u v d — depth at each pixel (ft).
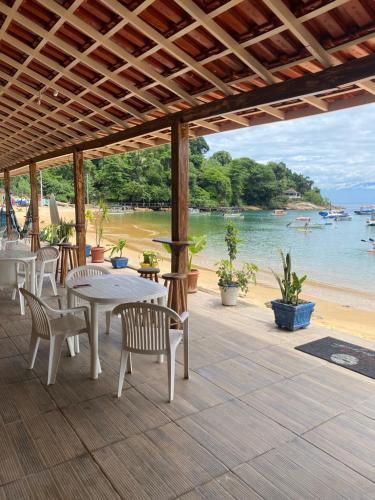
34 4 8.86
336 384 8.68
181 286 11.71
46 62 11.12
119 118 14.69
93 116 15.58
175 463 5.91
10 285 13.19
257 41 7.82
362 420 7.22
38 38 10.31
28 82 13.78
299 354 10.44
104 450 6.20
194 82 10.68
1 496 5.20
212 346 10.95
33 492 5.29
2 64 12.67
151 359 9.93
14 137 22.20
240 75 9.49
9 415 7.21
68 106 14.70
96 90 12.21
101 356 10.09
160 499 5.18
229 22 7.68
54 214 24.58
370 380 8.91
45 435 6.59
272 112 10.73
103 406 7.57
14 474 5.63
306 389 8.41
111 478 5.57
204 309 14.90
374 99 9.12
